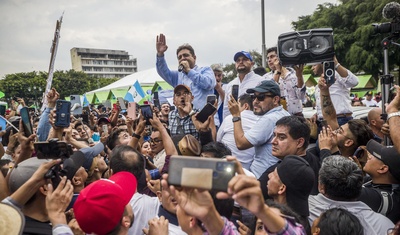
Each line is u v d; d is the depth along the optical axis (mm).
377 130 4008
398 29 3801
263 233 1812
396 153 2670
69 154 2125
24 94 55844
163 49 5207
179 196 1442
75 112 8078
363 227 2229
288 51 3789
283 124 2943
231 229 1575
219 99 6125
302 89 4699
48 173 1880
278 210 1879
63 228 1692
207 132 3590
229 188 1236
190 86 5129
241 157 3789
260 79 5207
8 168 3014
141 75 21688
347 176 2369
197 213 1435
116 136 4395
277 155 2961
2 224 1484
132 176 2109
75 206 1795
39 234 1900
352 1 26828
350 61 25578
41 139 3439
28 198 1852
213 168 1274
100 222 1738
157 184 2871
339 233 1966
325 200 2473
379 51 23719
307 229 2281
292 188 2336
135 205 2512
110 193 1774
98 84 75250
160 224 1998
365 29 23969
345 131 3484
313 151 3594
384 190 2766
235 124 3398
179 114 4414
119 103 7879
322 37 3670
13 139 3730
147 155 4316
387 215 2619
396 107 2633
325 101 3520
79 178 2668
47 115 3480
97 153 3193
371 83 22844
